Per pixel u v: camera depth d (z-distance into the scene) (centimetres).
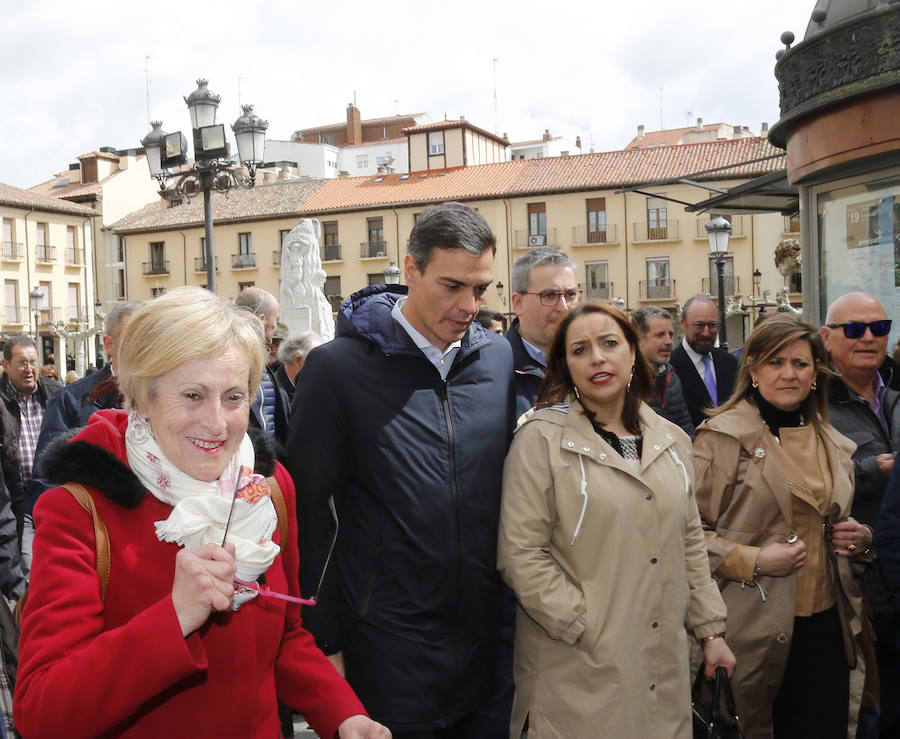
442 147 4612
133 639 138
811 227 558
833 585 304
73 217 4747
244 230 4641
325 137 6681
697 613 272
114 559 154
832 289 546
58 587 148
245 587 152
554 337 270
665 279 3894
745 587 296
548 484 254
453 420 254
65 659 142
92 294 4856
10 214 4397
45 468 153
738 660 295
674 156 3975
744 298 3391
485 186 4212
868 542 302
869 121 465
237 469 169
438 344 255
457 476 249
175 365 155
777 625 291
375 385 249
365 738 181
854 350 357
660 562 251
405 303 267
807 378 307
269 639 176
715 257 1361
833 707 302
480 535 253
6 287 4359
